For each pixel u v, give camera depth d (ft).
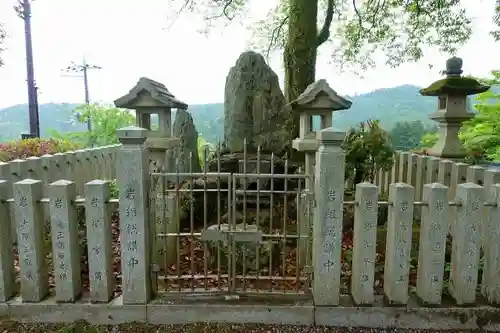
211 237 10.85
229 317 10.53
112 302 10.59
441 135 20.83
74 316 10.48
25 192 10.16
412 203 10.07
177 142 14.65
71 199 10.32
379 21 30.42
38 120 39.34
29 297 10.52
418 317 10.30
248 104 19.25
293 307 10.43
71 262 10.37
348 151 17.35
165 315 10.52
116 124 41.55
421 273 10.52
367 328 10.37
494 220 10.28
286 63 26.02
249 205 16.63
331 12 28.09
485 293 10.72
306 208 12.54
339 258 10.28
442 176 17.40
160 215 13.16
